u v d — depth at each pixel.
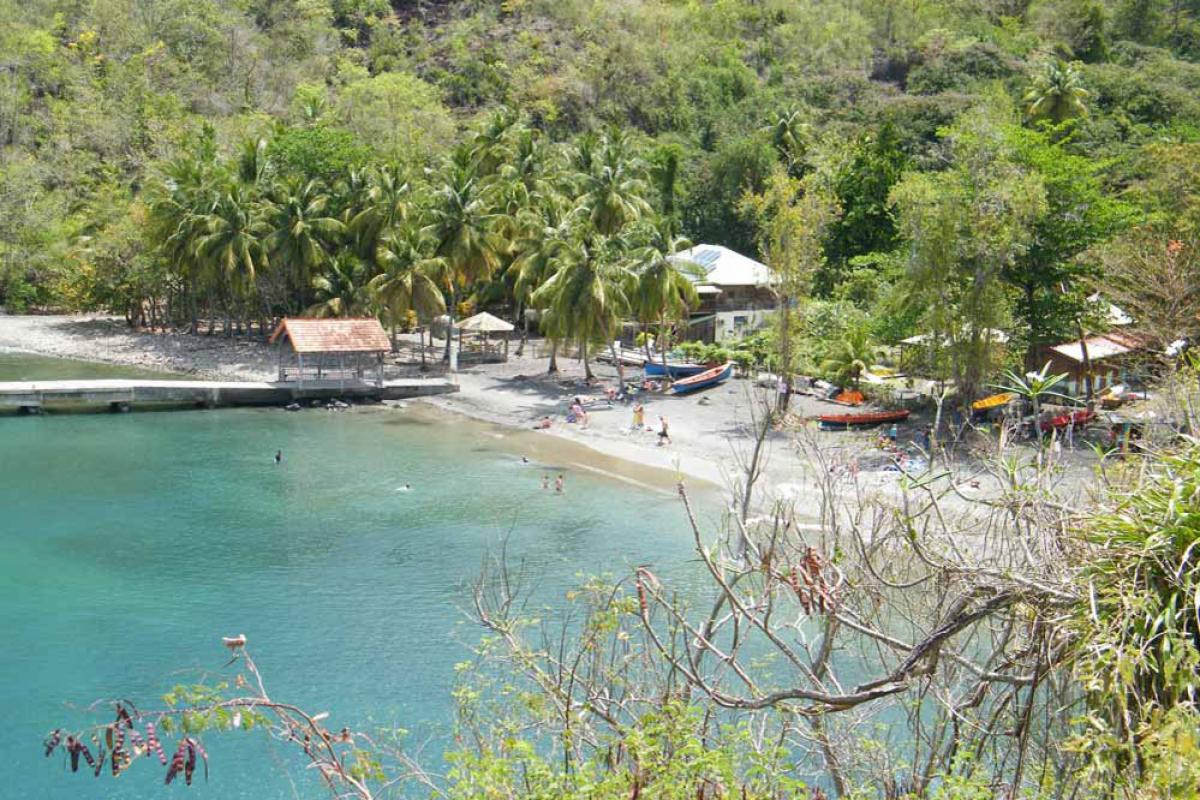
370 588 34.41
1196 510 7.31
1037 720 10.53
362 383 68.94
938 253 49.09
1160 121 112.88
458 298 89.00
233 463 51.72
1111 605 7.38
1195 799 6.18
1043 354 55.31
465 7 153.50
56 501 44.59
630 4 150.88
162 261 88.56
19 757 23.77
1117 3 151.50
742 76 137.88
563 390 68.88
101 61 130.12
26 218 102.69
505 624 13.04
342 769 10.15
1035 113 95.31
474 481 48.53
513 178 87.31
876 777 10.57
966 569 8.42
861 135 86.00
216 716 9.22
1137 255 39.28
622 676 12.05
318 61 137.62
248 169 86.38
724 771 8.95
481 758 10.72
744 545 11.30
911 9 153.25
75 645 29.92
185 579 35.44
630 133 100.12
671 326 77.31
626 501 44.94
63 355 83.75
